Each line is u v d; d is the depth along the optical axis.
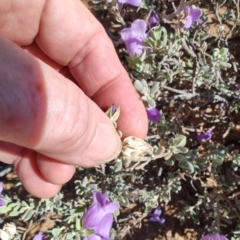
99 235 0.11
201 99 0.15
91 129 0.09
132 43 0.12
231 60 0.15
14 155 0.12
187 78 0.13
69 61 0.11
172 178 0.14
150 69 0.12
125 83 0.11
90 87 0.11
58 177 0.11
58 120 0.08
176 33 0.12
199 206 0.15
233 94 0.14
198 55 0.13
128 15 0.16
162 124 0.13
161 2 0.16
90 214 0.11
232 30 0.15
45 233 0.14
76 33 0.11
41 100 0.08
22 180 0.12
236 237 0.14
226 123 0.15
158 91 0.13
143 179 0.15
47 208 0.13
